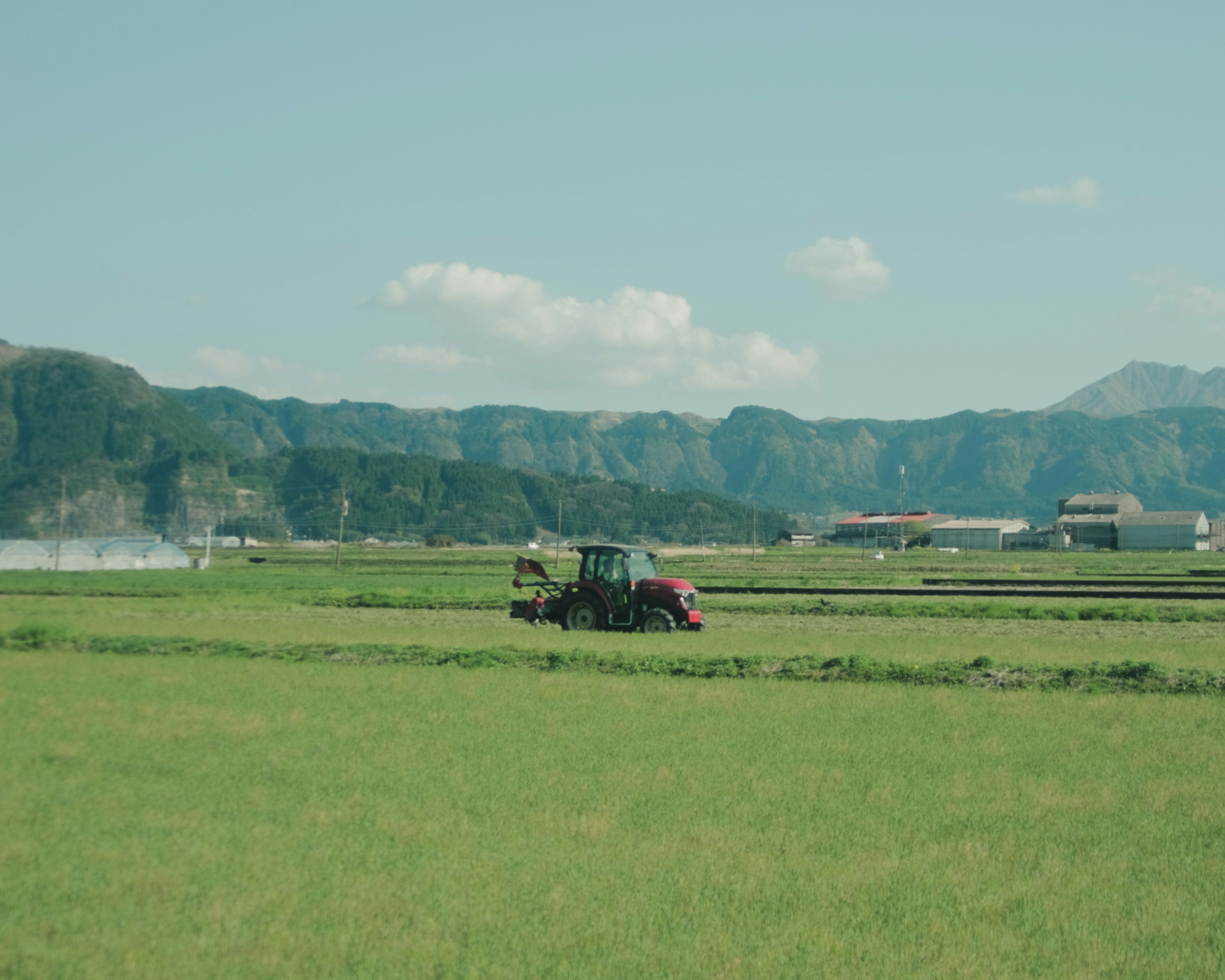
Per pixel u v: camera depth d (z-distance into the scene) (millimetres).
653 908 11906
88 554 133750
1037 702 25703
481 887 12484
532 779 17500
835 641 39781
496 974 10195
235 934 11047
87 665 32312
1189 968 10562
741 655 33375
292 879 12641
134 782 17047
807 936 11195
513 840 14227
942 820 15414
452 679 29375
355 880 12641
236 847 13805
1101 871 13281
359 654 34500
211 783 17031
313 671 30953
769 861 13500
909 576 101375
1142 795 16859
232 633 42344
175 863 13156
